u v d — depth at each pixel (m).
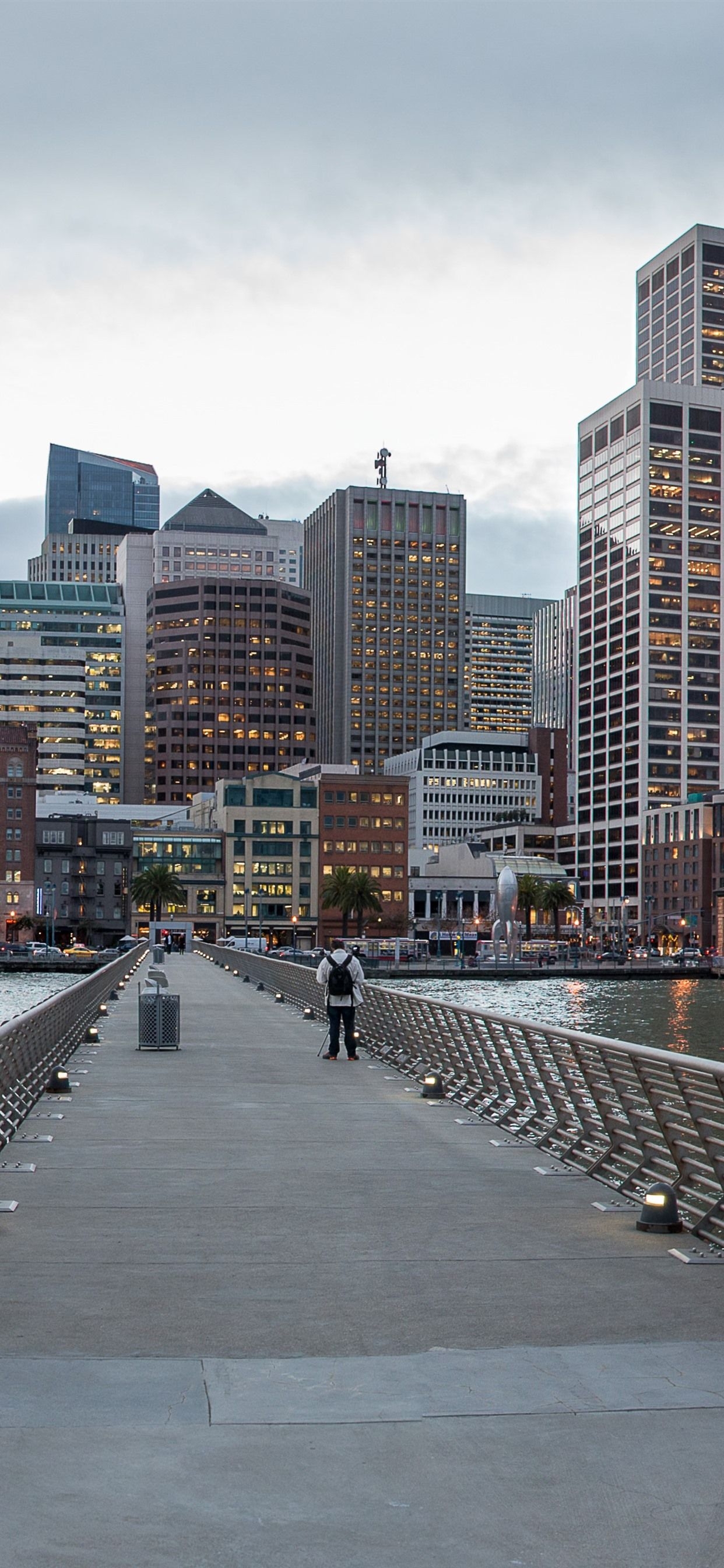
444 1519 5.84
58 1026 25.92
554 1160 16.05
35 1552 5.49
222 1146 16.88
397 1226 12.15
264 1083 24.31
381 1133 18.16
